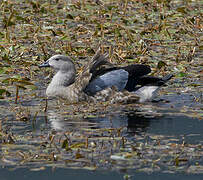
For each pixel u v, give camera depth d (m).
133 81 15.29
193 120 13.06
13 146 11.20
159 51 19.95
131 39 20.78
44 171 10.29
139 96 14.87
